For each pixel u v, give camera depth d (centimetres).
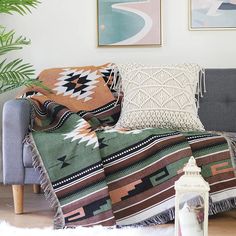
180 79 307
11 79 281
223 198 261
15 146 270
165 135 261
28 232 243
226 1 353
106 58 360
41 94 318
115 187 258
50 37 360
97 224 250
